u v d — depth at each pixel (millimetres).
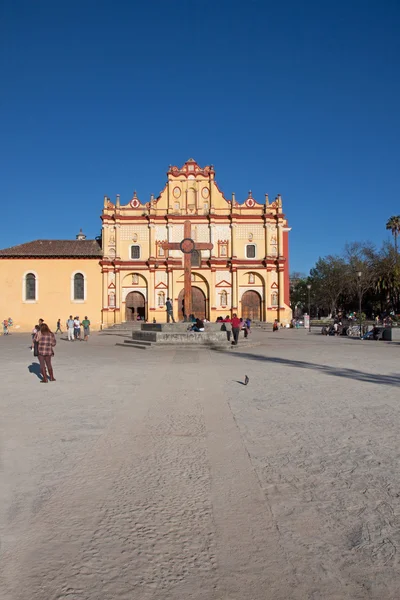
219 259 54344
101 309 53531
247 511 4758
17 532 4359
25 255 53062
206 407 9828
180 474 5816
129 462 6305
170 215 54250
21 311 53000
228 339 28516
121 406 10008
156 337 27812
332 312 80375
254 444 7070
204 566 3779
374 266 72500
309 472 5840
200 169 55812
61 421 8656
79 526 4469
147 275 54219
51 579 3621
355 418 8703
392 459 6316
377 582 3551
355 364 17844
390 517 4590
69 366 17953
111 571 3723
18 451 6820
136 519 4605
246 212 55406
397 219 77062
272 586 3514
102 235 54594
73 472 5930
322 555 3922
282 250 55188
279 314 54281
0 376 15336
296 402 10266
